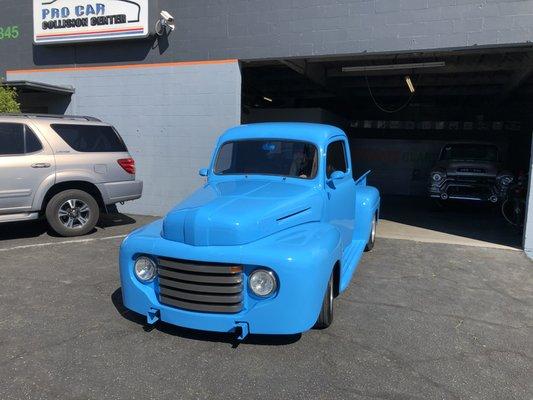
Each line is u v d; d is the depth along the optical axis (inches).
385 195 675.4
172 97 388.5
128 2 382.6
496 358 154.5
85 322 175.0
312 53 339.9
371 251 295.0
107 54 406.6
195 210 157.6
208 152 383.6
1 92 383.6
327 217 193.9
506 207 391.9
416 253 291.3
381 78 559.2
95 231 336.2
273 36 350.0
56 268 242.8
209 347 156.1
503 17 292.0
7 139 286.8
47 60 430.0
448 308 198.7
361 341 163.6
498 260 277.9
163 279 157.0
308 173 193.8
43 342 158.4
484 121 734.5
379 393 131.6
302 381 136.7
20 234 321.7
